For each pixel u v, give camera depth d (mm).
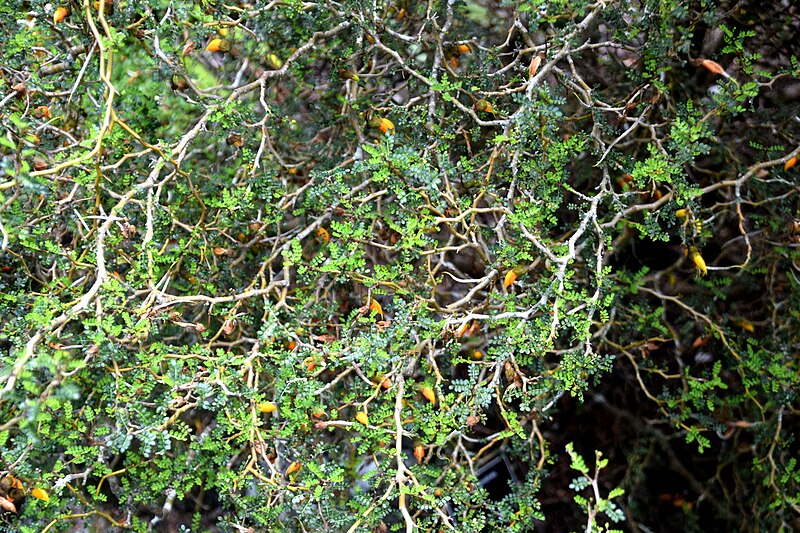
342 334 896
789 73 936
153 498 933
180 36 972
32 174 749
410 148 825
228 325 864
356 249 868
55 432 851
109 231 832
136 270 834
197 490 1066
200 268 938
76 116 953
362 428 828
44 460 908
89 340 777
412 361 855
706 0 935
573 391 857
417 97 965
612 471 1184
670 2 890
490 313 925
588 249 1034
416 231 890
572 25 898
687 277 1160
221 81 1020
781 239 1038
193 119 982
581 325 834
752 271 1073
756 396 1090
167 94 975
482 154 961
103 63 781
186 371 868
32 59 900
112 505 1012
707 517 1185
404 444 1032
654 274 1140
